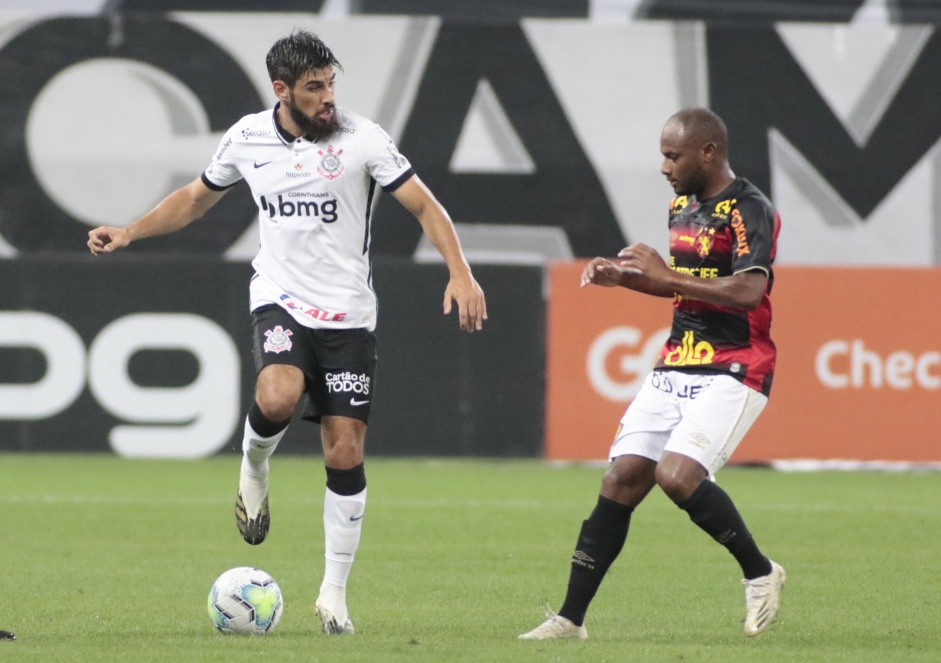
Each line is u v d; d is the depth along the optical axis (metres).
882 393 50.66
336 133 19.64
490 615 22.42
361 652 17.73
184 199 21.19
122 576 26.78
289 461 52.12
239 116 55.34
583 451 51.38
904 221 55.09
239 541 32.41
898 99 55.03
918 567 28.77
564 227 55.16
